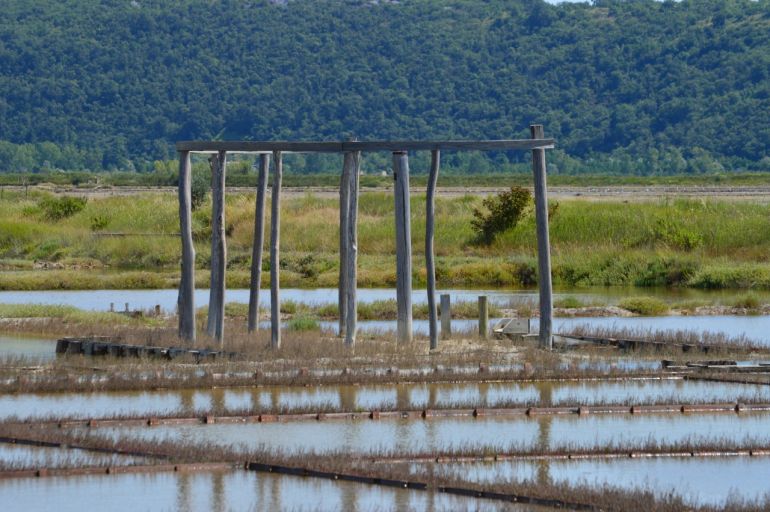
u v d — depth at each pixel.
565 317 100.50
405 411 59.09
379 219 160.38
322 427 56.75
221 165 77.62
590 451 51.75
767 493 46.16
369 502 44.41
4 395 63.06
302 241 150.75
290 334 81.69
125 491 45.91
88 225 171.88
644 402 61.72
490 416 59.59
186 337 77.31
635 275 128.38
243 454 49.66
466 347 78.00
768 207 159.38
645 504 43.25
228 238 154.12
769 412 61.38
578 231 146.25
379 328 88.00
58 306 94.06
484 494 45.09
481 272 130.12
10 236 159.25
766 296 116.19
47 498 44.97
